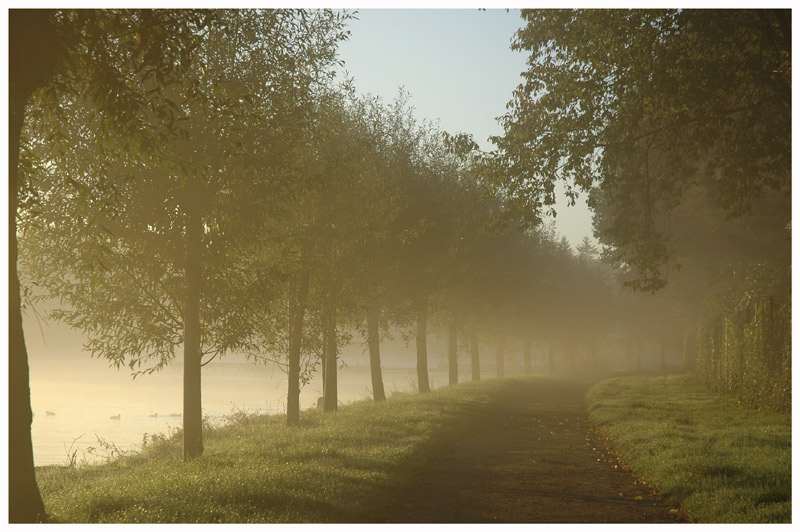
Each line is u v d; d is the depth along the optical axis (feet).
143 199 42.45
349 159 59.36
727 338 94.63
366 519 27.40
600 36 54.49
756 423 56.54
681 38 53.31
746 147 56.80
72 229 41.14
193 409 44.09
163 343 44.32
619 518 27.81
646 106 56.34
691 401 85.10
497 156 61.26
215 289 43.39
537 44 59.16
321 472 34.35
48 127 37.91
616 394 102.58
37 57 24.79
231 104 31.78
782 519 24.91
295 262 47.80
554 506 30.32
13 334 23.94
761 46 51.44
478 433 59.47
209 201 43.42
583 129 57.82
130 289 44.11
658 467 36.35
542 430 62.49
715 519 26.00
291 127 47.24
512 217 61.62
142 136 30.68
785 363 62.80
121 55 31.96
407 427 54.70
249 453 41.93
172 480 31.58
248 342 47.34
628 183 62.18
